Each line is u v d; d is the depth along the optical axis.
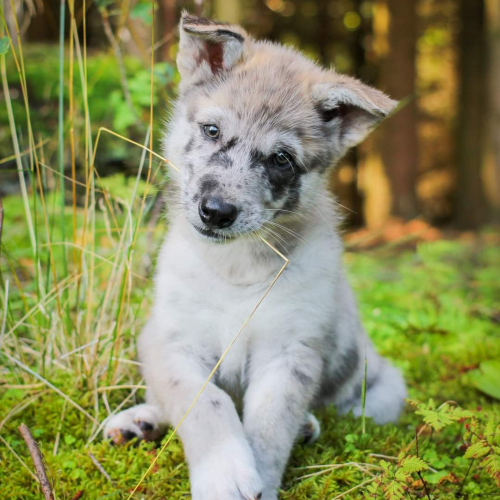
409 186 2.78
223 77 0.91
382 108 0.87
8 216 1.27
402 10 2.66
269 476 0.83
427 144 3.43
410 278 1.40
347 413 0.95
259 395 0.86
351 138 0.92
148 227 1.06
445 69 3.40
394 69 2.70
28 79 1.48
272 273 0.88
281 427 0.85
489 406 0.98
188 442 0.83
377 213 2.82
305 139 0.89
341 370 0.94
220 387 0.90
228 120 0.88
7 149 1.44
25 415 0.90
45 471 0.79
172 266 0.89
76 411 0.91
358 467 0.85
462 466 0.87
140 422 0.89
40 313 0.96
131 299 1.04
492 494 0.84
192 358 0.88
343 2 3.41
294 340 0.88
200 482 0.80
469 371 1.05
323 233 0.90
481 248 1.79
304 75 0.91
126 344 0.99
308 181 0.90
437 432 0.93
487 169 2.66
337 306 0.91
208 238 0.86
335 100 0.89
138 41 1.09
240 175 0.86
